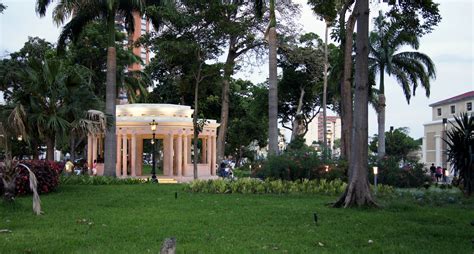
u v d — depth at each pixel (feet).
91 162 113.60
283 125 194.49
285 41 133.18
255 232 31.14
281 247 26.30
